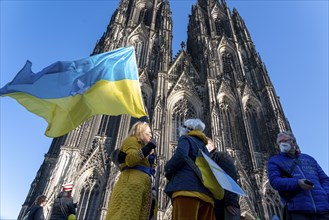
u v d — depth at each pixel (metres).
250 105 66.38
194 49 86.75
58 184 41.97
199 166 9.12
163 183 43.62
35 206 18.56
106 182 44.22
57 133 12.62
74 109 13.12
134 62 15.96
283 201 9.85
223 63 78.00
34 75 13.08
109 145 52.69
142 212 9.79
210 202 8.77
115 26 78.12
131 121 57.00
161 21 85.31
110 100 14.12
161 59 69.06
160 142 49.72
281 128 56.75
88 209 43.03
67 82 13.60
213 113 56.50
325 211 8.88
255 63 77.94
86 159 48.72
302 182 9.00
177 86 65.25
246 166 52.00
